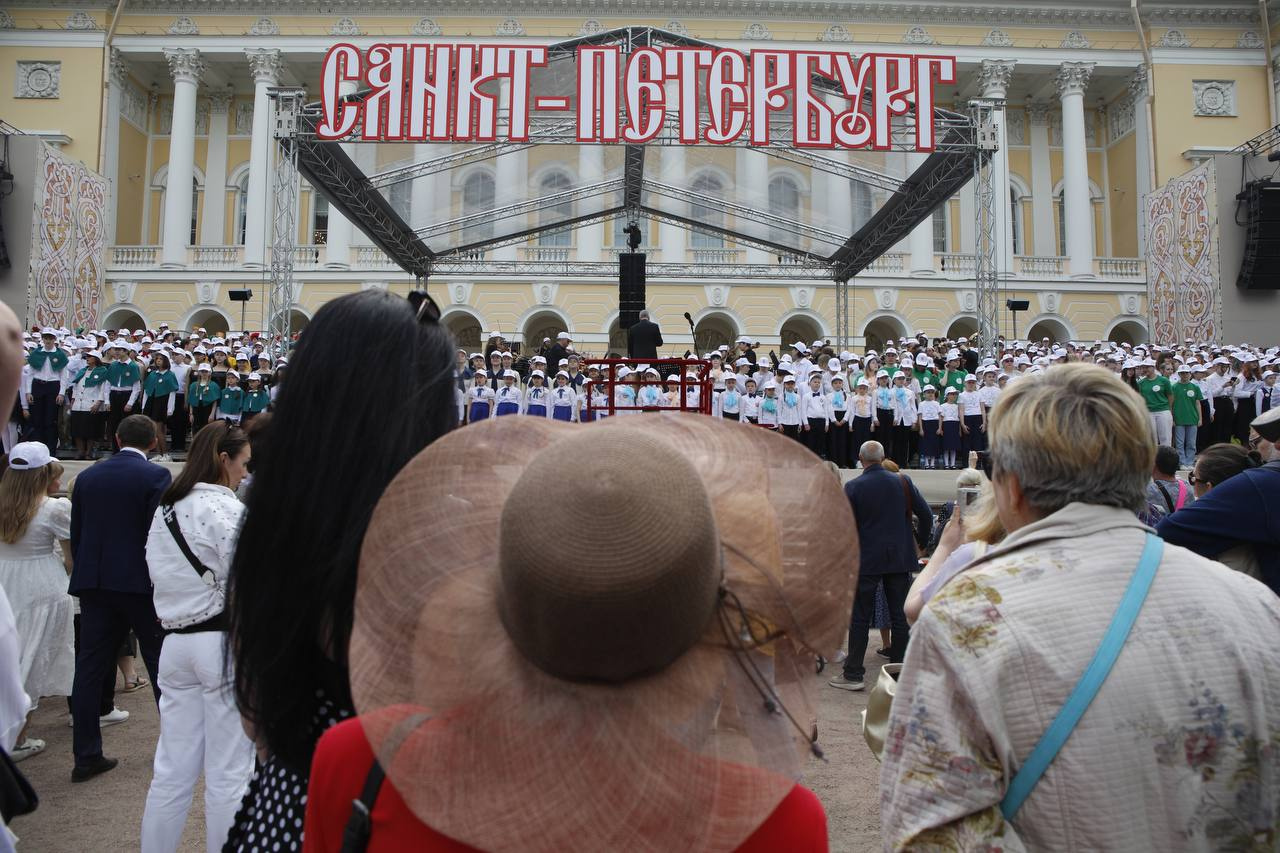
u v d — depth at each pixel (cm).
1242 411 1498
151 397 1418
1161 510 501
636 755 92
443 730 98
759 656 102
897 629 655
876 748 215
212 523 309
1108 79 3322
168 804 303
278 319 1620
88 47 3034
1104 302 3019
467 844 95
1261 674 137
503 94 1328
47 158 2286
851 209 1555
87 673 450
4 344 132
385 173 1416
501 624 101
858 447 1426
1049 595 140
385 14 3116
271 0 3081
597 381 1302
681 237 2953
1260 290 2191
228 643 159
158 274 2928
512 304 2914
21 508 482
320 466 139
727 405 1411
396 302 153
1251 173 2223
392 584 107
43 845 379
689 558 85
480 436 116
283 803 147
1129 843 128
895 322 2972
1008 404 170
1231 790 132
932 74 1307
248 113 3400
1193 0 3123
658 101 1305
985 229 1455
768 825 101
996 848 129
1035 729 132
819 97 1317
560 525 84
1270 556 281
